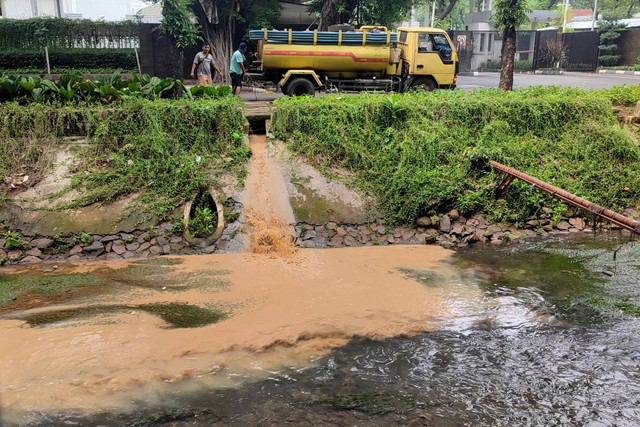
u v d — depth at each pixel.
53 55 22.53
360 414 4.80
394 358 5.73
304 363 5.62
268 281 7.77
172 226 9.12
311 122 10.79
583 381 5.31
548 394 5.11
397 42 16.12
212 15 22.86
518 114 11.52
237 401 4.98
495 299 7.18
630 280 7.73
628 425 4.67
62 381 5.21
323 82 15.59
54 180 9.51
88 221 9.02
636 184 10.71
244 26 23.14
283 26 24.72
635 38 32.19
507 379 5.36
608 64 32.91
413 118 11.16
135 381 5.24
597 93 13.03
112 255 8.73
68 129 10.27
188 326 6.35
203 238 9.10
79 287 7.53
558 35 35.25
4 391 5.05
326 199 9.85
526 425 4.67
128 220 9.11
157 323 6.41
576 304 6.98
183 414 4.79
